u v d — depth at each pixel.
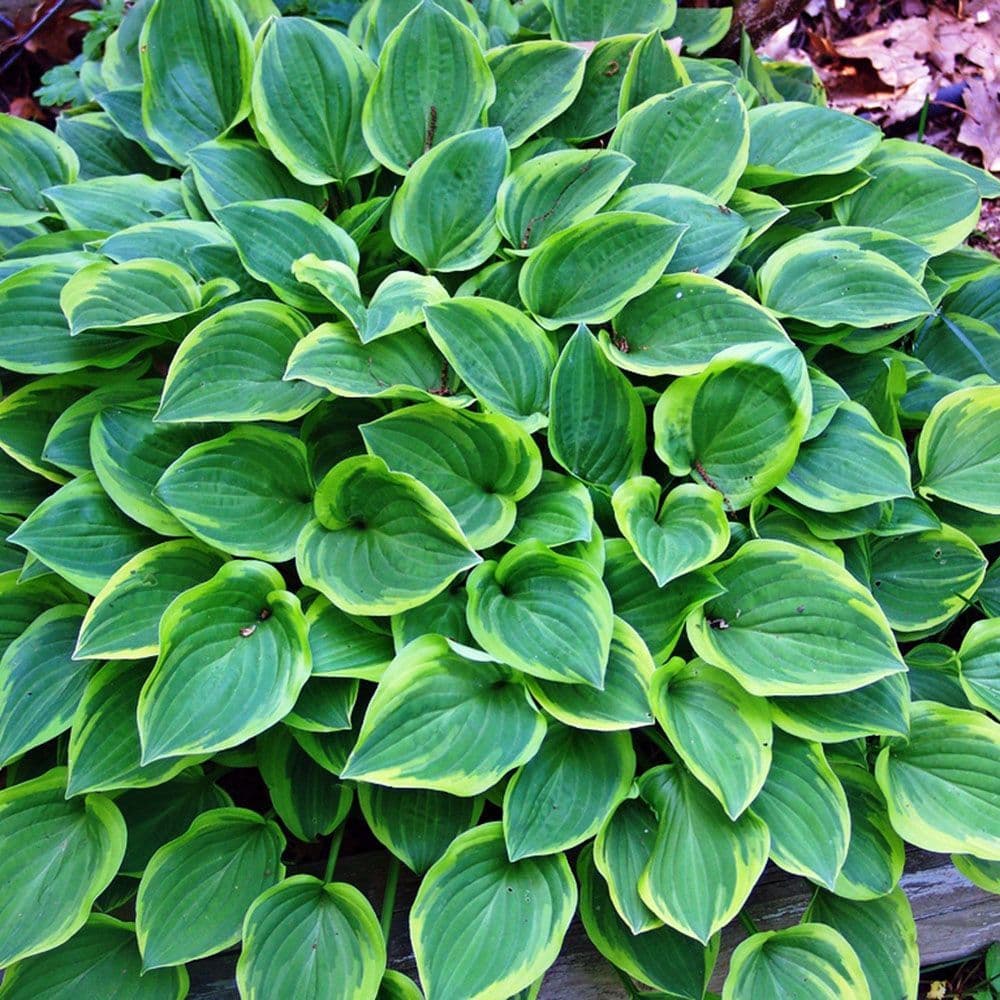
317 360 0.73
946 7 1.39
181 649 0.70
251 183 0.85
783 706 0.74
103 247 0.79
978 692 0.77
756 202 0.86
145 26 0.85
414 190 0.81
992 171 1.30
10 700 0.73
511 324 0.77
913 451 0.88
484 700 0.71
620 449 0.78
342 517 0.74
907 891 0.81
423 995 0.74
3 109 1.24
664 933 0.73
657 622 0.74
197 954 0.70
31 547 0.72
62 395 0.80
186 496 0.73
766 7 1.08
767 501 0.78
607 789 0.72
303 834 0.75
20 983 0.71
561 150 0.84
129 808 0.75
